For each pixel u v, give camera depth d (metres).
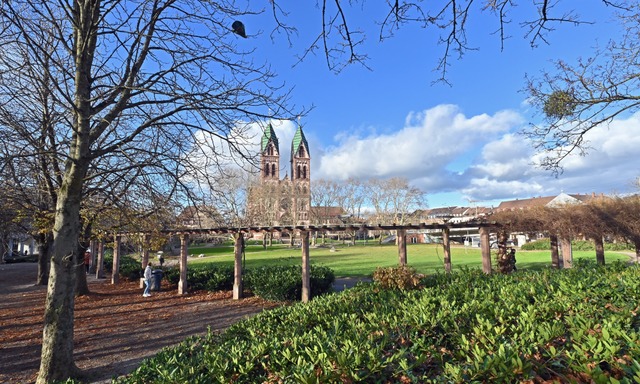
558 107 8.42
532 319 3.17
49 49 6.20
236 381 2.86
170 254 34.91
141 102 5.68
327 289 13.16
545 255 27.22
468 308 3.87
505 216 11.40
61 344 5.24
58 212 5.39
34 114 7.20
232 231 13.14
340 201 64.50
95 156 5.48
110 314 11.04
